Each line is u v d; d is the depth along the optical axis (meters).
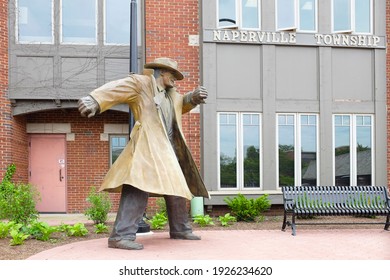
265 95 13.92
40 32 14.00
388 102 14.63
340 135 14.30
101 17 14.14
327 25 14.30
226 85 13.86
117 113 15.19
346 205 10.45
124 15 14.33
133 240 7.65
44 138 15.07
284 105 14.02
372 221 12.07
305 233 9.84
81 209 14.94
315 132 14.20
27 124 14.92
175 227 8.65
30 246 8.17
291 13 14.22
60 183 15.01
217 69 13.84
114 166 7.80
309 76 14.22
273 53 14.04
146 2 13.88
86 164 15.05
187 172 8.39
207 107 13.65
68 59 13.93
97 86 13.95
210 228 10.84
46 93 13.75
